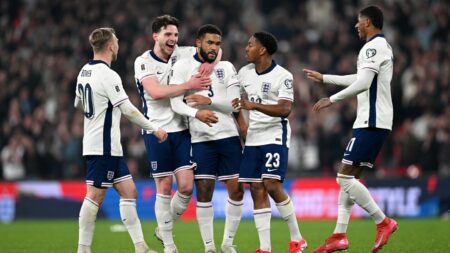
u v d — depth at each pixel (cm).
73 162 5003
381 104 2311
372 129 2314
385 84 2309
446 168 4462
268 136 2312
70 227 3825
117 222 4203
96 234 3341
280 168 2306
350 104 4884
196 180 2397
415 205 4184
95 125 2250
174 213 2420
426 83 4875
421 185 4188
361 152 2325
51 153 5075
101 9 5984
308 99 5103
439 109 4762
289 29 5912
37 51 5912
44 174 5069
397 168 4547
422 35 5591
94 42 2269
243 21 6228
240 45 5562
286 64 5469
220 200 4322
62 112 5222
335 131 4750
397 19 5553
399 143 4544
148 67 2394
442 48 5194
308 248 2686
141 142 4866
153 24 2412
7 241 3083
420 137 4731
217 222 3988
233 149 2397
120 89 2225
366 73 2269
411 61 5259
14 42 6047
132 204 2312
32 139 5156
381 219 2347
